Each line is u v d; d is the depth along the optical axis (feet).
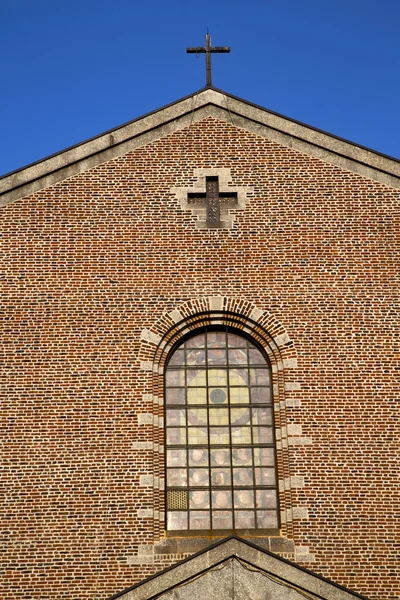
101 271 74.38
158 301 73.82
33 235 75.15
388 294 74.49
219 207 76.79
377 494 68.74
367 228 76.38
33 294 73.46
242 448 71.61
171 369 73.51
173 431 71.97
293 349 72.69
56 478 68.49
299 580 59.98
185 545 67.51
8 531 67.05
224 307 73.82
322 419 70.69
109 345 72.38
